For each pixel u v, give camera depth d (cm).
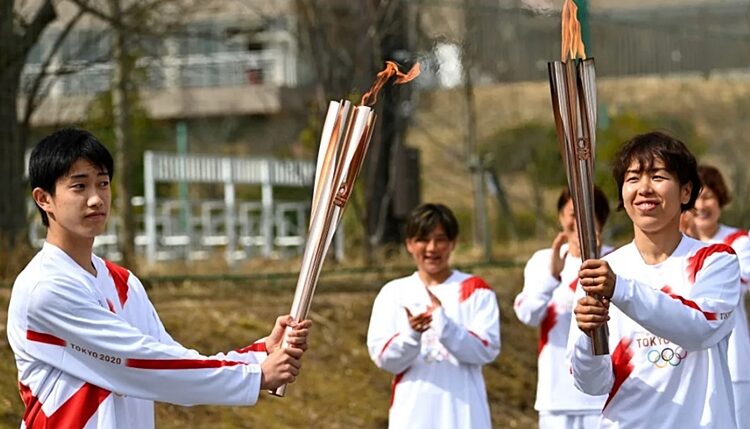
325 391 1213
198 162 1945
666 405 605
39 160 557
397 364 852
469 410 859
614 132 2189
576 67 577
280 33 2847
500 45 2089
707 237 1003
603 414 623
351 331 1327
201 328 1253
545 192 2495
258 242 2180
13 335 560
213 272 1548
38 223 1742
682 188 620
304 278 589
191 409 1125
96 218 557
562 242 932
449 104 2656
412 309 876
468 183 2569
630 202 620
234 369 570
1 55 1363
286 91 2562
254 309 1328
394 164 1648
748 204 2164
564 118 577
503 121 2645
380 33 1625
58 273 555
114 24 1491
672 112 2938
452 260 1789
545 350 941
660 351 607
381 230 1642
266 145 2841
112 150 1795
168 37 1745
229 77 2908
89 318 552
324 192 593
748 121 3016
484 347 857
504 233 2211
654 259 624
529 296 939
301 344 583
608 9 2900
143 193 2300
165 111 2845
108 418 555
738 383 862
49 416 556
